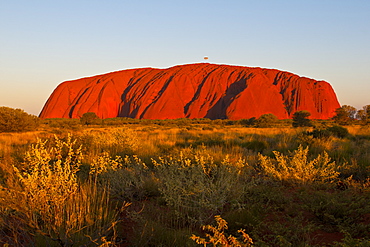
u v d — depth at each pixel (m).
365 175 6.87
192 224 4.22
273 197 5.14
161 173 5.65
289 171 6.57
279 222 4.27
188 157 8.38
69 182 3.99
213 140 14.35
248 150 11.45
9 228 3.58
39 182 3.75
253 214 4.45
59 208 3.78
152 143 13.62
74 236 3.34
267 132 22.02
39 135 18.69
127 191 5.45
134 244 3.43
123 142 11.59
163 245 3.42
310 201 4.90
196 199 4.50
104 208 4.45
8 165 6.70
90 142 10.39
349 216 4.36
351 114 59.38
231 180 5.03
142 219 3.97
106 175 5.74
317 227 3.83
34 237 3.40
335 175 6.30
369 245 2.86
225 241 3.01
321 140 11.91
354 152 9.70
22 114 27.02
